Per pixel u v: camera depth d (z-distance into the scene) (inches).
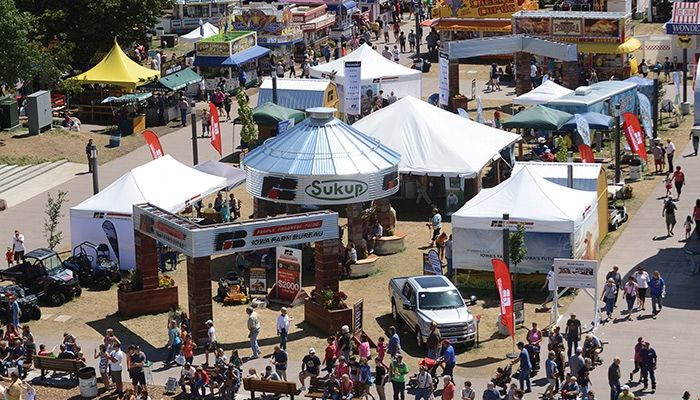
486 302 2154.3
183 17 4562.0
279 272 2177.7
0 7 3287.4
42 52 3462.1
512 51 3523.6
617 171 2741.1
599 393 1772.9
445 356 1815.9
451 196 2615.7
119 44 3887.8
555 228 2158.0
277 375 1790.1
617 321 2037.4
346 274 2301.9
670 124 3292.3
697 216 2401.6
